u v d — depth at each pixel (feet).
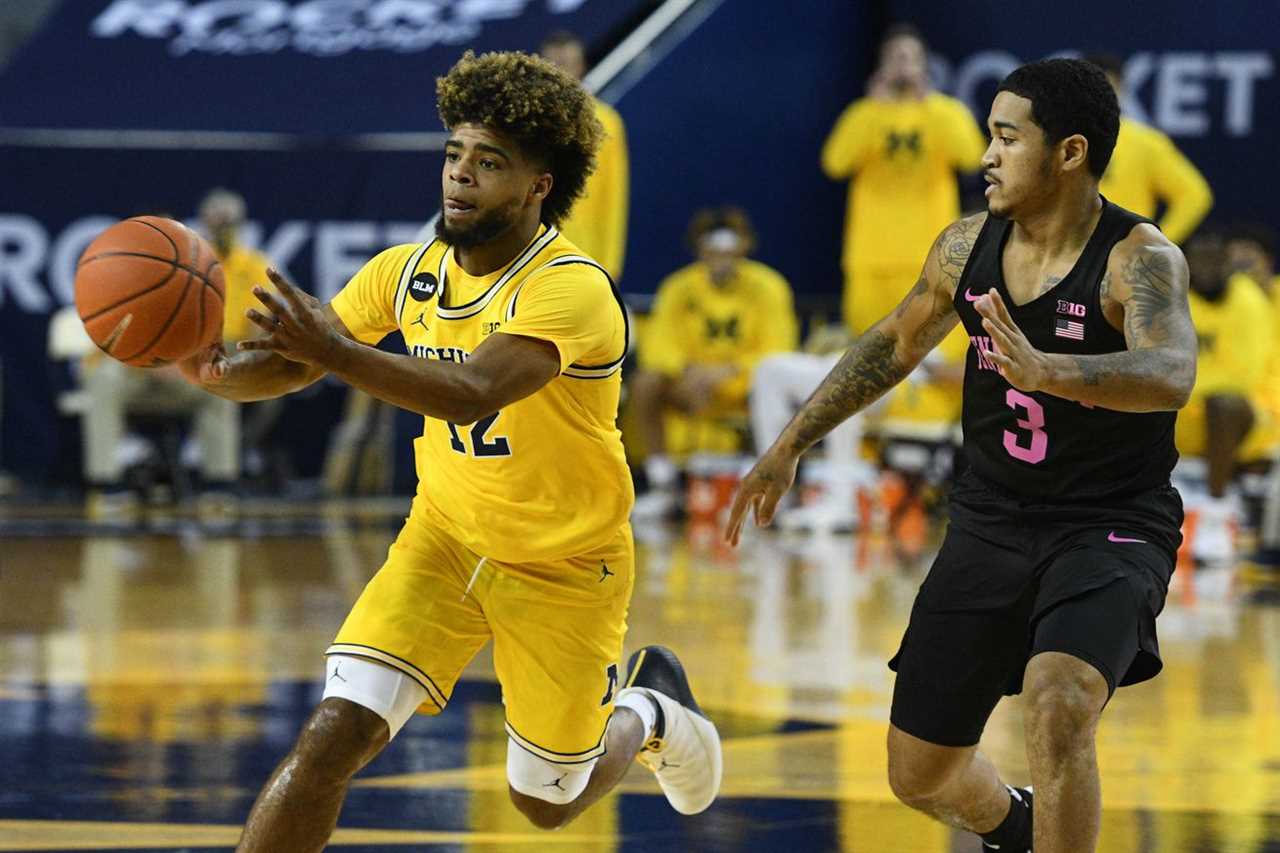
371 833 29.71
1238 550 74.49
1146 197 76.23
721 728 38.42
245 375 23.90
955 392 78.02
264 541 71.05
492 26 88.17
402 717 23.66
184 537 72.08
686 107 88.84
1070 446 23.80
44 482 88.63
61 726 37.73
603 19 87.04
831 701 41.16
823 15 94.94
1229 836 30.22
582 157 23.75
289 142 87.10
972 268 24.27
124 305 22.91
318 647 47.39
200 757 35.09
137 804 31.42
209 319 23.43
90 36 93.56
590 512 24.06
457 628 24.20
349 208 87.04
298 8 93.09
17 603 54.19
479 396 21.88
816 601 56.49
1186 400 22.11
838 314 94.63
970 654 24.41
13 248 88.43
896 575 63.36
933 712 24.64
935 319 25.44
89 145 88.48
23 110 89.81
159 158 88.28
